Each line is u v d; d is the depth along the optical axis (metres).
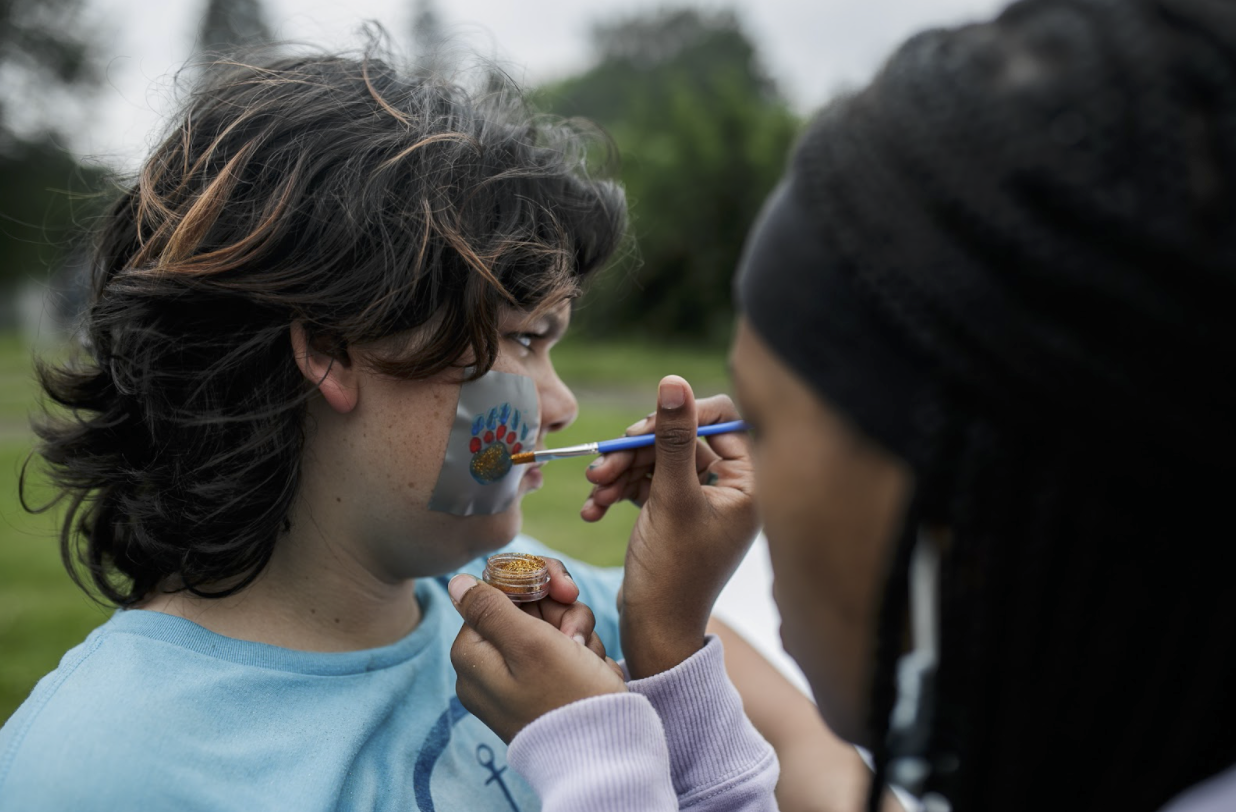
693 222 17.14
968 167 0.57
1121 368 0.52
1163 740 0.59
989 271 0.56
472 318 1.09
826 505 0.68
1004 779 0.64
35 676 2.93
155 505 1.13
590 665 0.98
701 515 1.16
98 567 1.26
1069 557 0.57
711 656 1.15
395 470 1.12
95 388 1.24
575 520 4.82
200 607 1.12
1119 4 0.57
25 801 0.87
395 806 1.06
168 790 0.90
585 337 17.27
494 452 1.16
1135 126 0.53
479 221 1.14
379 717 1.10
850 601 0.71
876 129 0.63
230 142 1.14
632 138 18.92
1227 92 0.53
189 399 1.12
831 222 0.63
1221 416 0.52
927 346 0.58
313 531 1.15
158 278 1.09
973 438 0.57
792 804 1.41
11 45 23.55
